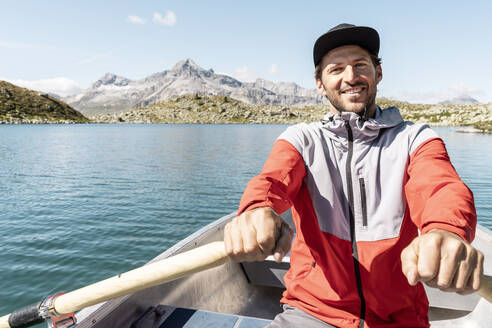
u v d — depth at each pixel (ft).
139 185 52.31
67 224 31.37
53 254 24.35
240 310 9.98
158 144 149.69
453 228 2.45
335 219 4.26
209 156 98.99
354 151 4.29
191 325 6.45
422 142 4.03
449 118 538.88
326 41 4.48
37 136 211.61
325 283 4.30
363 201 4.17
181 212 35.94
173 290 8.11
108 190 48.14
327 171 4.32
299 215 4.56
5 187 50.31
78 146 135.95
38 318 4.24
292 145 4.41
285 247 2.55
